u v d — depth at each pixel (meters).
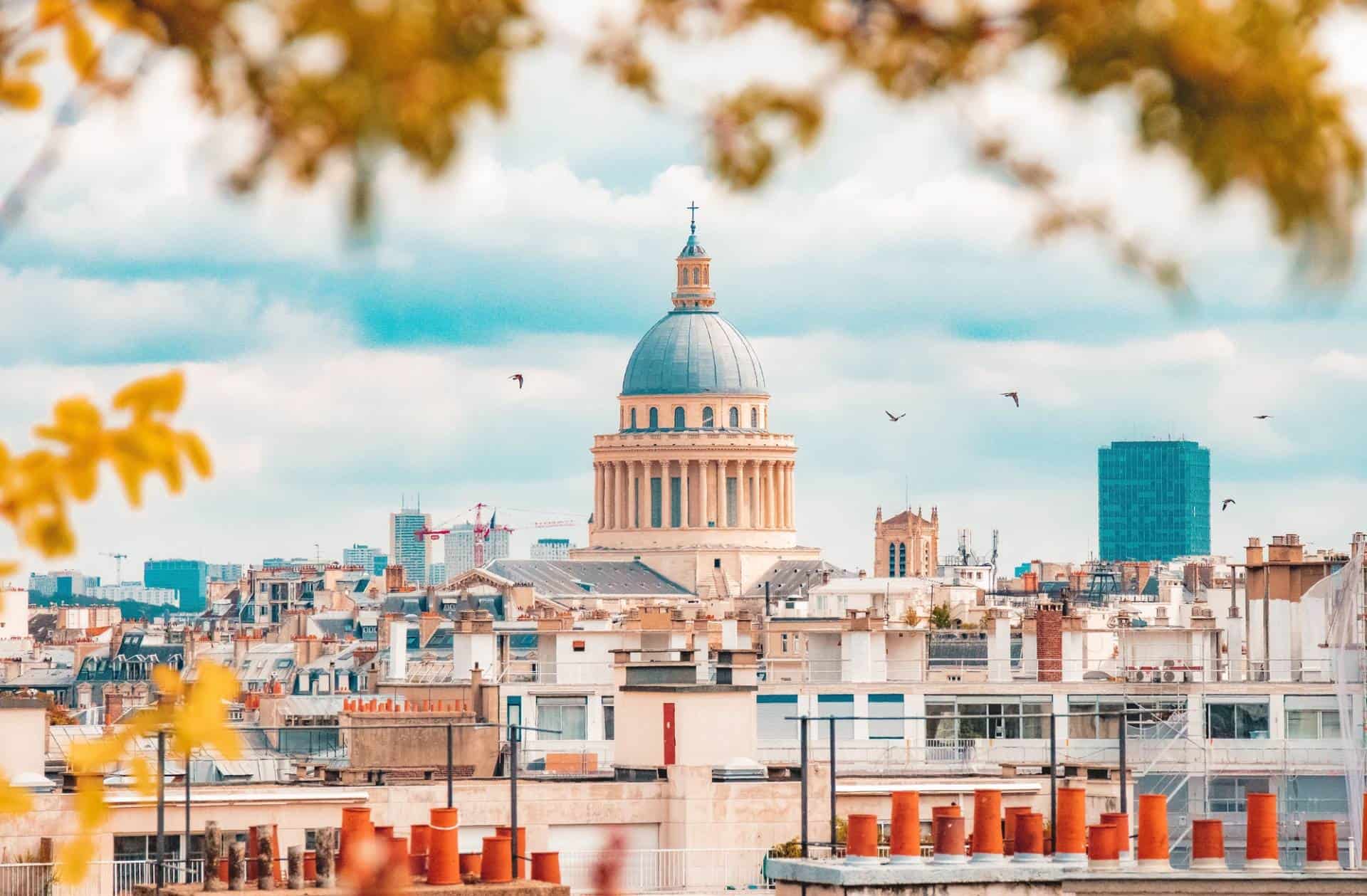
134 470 34.88
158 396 35.12
